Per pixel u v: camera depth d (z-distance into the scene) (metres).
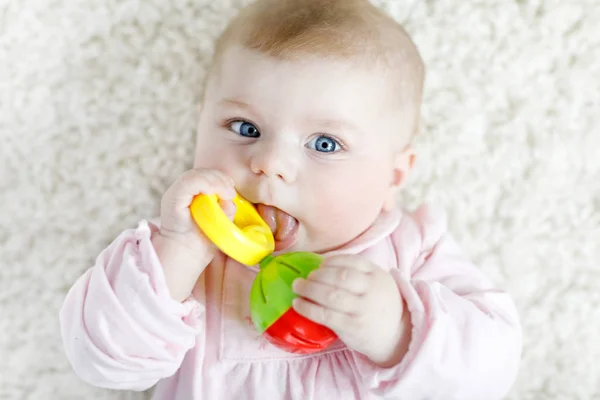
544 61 1.50
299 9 1.08
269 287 0.98
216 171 1.01
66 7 1.45
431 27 1.49
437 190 1.50
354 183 1.08
